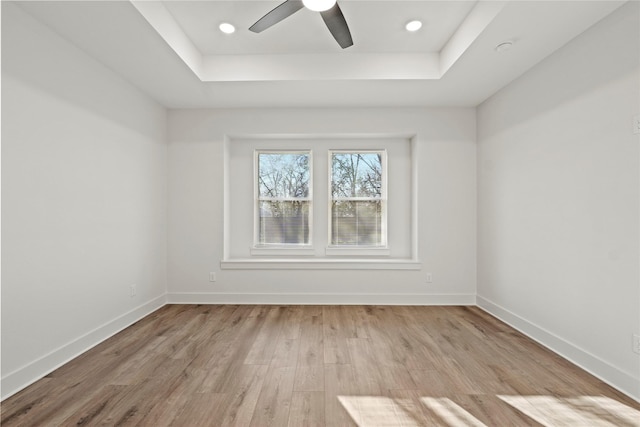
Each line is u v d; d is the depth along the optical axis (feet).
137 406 6.46
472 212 13.89
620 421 6.04
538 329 9.82
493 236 12.48
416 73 11.09
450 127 13.88
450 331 10.70
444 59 10.63
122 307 10.88
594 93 7.82
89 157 9.30
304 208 15.26
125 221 11.05
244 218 15.08
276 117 14.03
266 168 15.28
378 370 7.97
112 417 6.11
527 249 10.41
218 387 7.17
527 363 8.38
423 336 10.25
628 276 7.00
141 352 8.99
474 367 8.14
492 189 12.53
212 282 13.98
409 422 6.00
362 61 11.12
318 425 5.90
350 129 13.97
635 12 6.80
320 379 7.53
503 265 11.78
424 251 13.91
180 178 13.99
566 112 8.71
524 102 10.54
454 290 13.88
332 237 15.20
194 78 10.97
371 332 10.59
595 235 7.80
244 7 8.64
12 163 6.97
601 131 7.63
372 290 13.92
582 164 8.18
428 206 13.92
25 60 7.27
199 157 14.01
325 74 11.13
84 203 9.11
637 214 6.81
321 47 10.82
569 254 8.63
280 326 11.12
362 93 12.38
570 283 8.60
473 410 6.36
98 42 8.64
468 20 8.91
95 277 9.55
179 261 13.98
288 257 14.99
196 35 9.99
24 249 7.23
